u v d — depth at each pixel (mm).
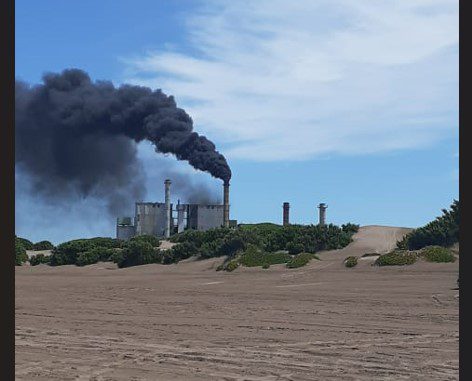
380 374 11391
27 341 16094
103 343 15609
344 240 53188
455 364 12211
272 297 27109
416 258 36406
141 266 54719
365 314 20438
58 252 63750
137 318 21141
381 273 35094
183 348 14625
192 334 16969
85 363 12906
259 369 11977
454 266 34188
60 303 27391
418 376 11180
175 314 22156
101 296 30922
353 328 17438
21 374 11828
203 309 23547
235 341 15578
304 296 26906
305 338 15867
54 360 13273
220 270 47531
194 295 29859
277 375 11406
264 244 52844
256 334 16719
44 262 65250
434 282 29828
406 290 27125
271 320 19625
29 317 21906
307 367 12102
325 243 52031
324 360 12812
